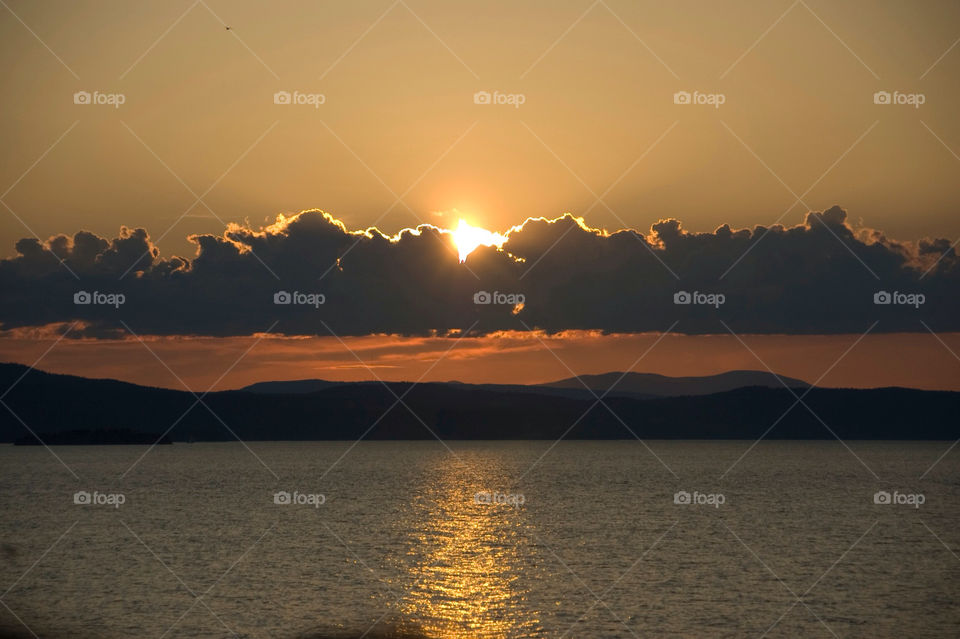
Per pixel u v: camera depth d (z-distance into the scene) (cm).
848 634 4256
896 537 7588
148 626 4334
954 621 4484
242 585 5278
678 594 5066
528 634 4241
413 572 5722
